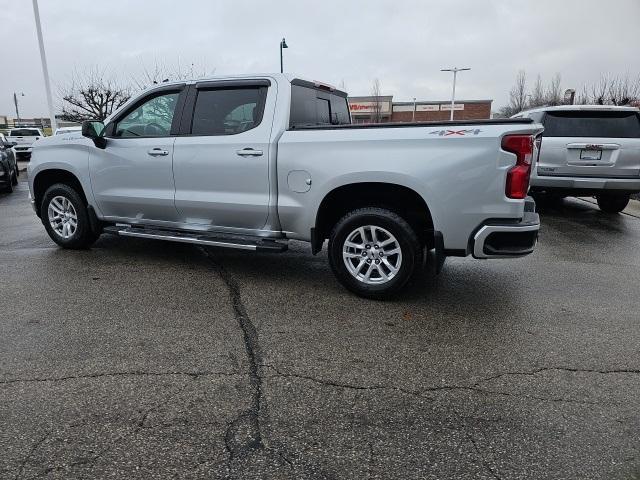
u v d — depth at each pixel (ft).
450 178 12.57
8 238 22.06
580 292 15.37
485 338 11.91
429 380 9.94
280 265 17.92
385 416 8.71
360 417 8.67
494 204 12.44
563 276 17.03
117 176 17.40
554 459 7.64
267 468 7.39
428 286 15.75
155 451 7.72
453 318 13.14
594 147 24.72
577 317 13.32
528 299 14.67
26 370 10.10
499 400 9.23
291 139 14.29
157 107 16.76
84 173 18.11
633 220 27.22
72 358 10.64
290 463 7.50
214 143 15.39
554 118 25.61
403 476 7.27
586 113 25.40
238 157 15.01
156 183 16.69
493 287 15.75
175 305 13.80
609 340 11.87
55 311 13.24
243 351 11.10
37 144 19.42
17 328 12.12
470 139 12.37
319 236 14.83
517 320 13.05
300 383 9.77
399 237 13.61
